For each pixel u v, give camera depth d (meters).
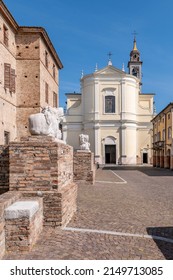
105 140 51.91
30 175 6.75
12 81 22.48
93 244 5.94
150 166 47.34
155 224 7.74
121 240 6.27
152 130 53.31
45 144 6.74
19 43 23.84
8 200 5.69
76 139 53.81
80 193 13.38
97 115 52.06
